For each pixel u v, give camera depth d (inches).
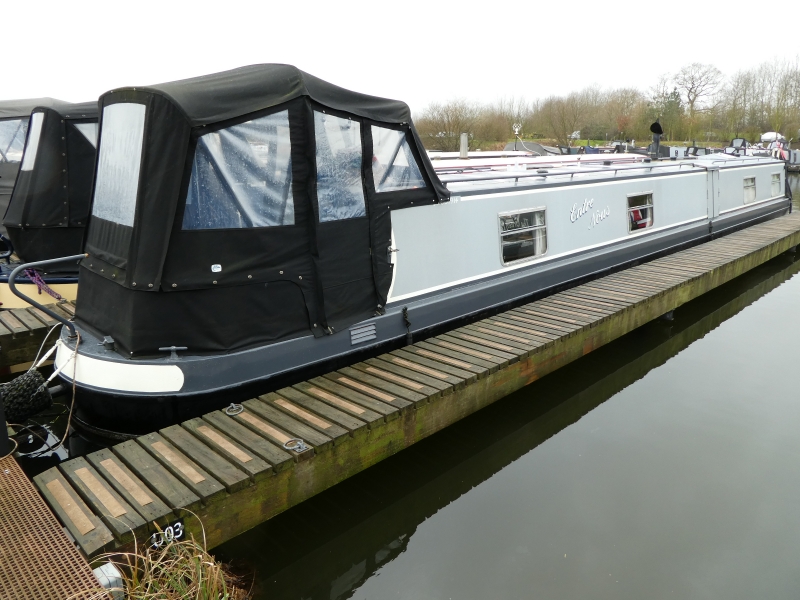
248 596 141.8
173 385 161.8
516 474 193.8
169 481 135.6
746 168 498.3
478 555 156.3
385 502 179.9
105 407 166.6
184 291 160.6
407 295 219.5
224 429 155.9
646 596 140.0
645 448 207.9
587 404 243.1
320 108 175.0
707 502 175.6
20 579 101.5
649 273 332.2
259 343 174.9
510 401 232.2
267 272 172.1
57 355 182.7
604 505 175.8
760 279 431.8
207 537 132.7
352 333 197.6
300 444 147.7
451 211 232.2
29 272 275.6
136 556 113.7
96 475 138.3
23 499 123.2
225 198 162.2
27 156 287.1
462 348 214.1
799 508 171.9
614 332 261.4
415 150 210.7
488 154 430.6
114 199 177.0
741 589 141.6
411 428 173.2
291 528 166.1
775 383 261.1
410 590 145.8
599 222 323.6
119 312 168.1
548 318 249.9
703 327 338.0
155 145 155.2
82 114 281.3
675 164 421.7
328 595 146.2
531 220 277.9
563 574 148.0
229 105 158.4
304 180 175.0
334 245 185.5
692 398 247.4
